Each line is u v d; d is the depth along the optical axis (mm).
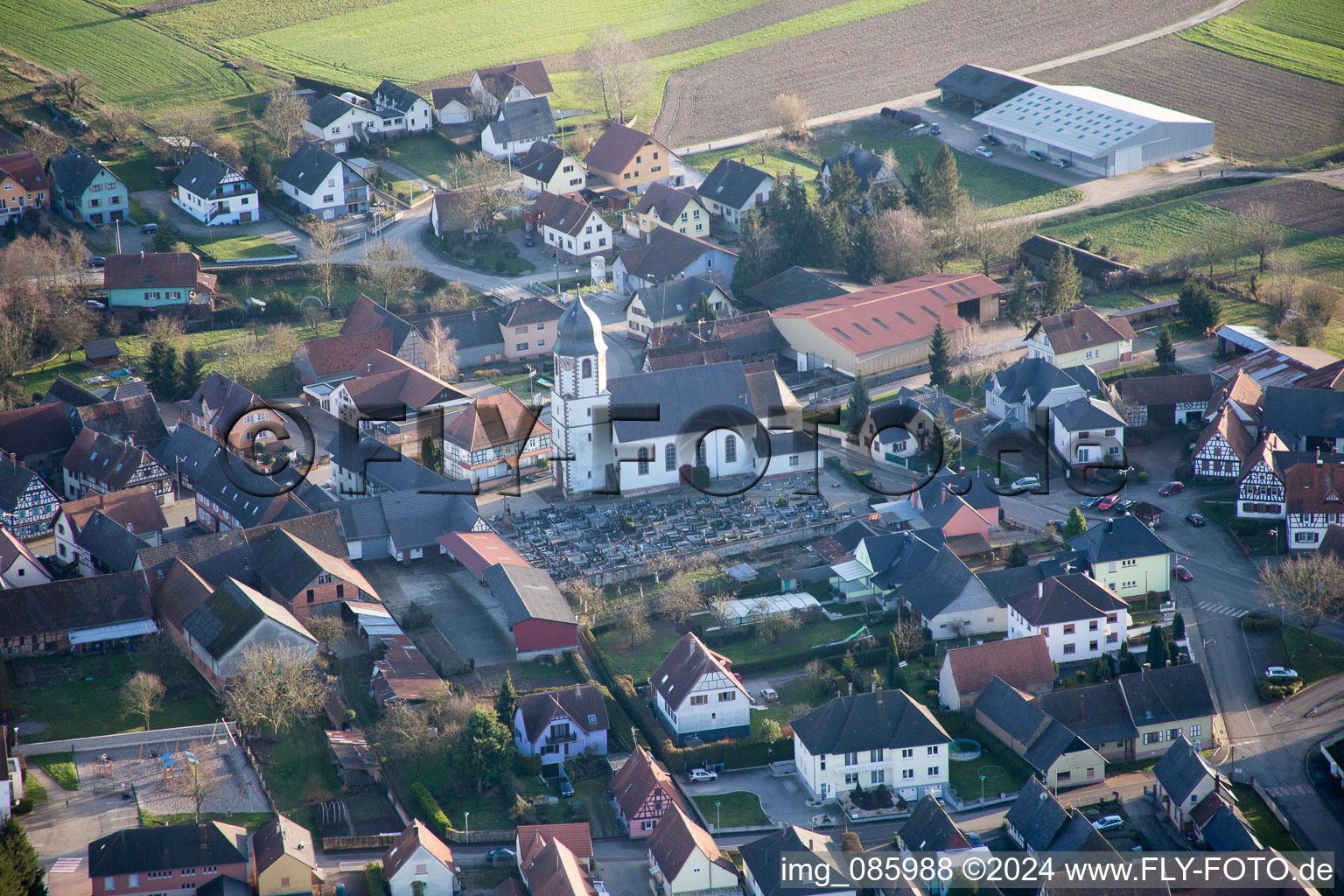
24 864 181750
